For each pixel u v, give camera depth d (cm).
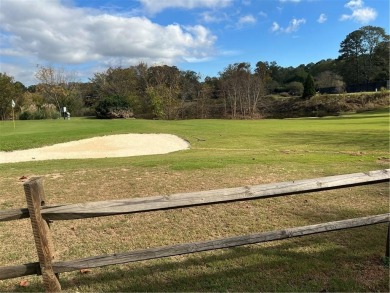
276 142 1728
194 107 5788
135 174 843
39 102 5219
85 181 782
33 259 415
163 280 358
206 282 351
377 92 6297
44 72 5391
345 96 6241
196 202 306
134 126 2681
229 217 534
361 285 334
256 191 318
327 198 616
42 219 286
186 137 2009
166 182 754
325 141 1695
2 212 283
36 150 1591
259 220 522
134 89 5881
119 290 343
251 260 392
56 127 2650
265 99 6706
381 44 8275
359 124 2717
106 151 1566
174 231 488
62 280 360
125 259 306
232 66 6244
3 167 1075
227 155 1220
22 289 347
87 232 487
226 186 718
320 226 341
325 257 393
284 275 358
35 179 289
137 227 503
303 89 7025
